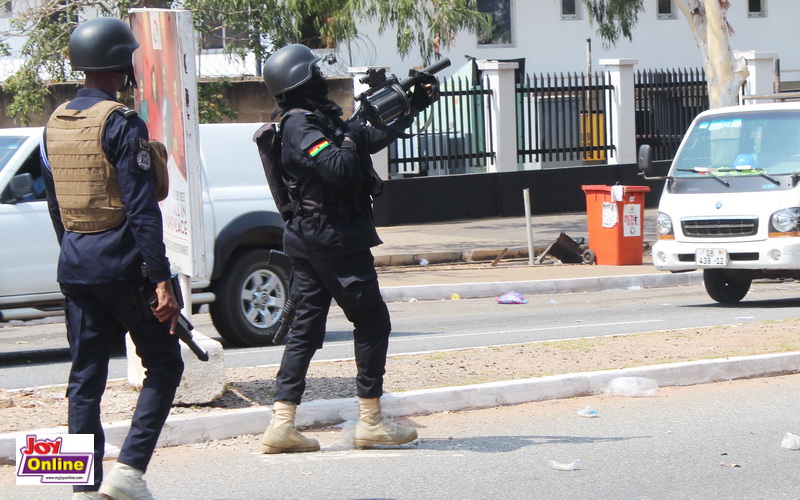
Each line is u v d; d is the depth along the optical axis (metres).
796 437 7.41
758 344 10.45
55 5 21.50
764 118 15.09
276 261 7.21
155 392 5.48
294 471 6.77
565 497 6.26
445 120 27.86
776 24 43.06
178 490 6.38
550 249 21.08
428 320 14.98
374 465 6.91
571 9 39.53
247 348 12.30
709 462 7.00
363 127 6.65
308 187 6.69
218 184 12.30
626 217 20.80
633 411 8.45
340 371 9.39
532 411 8.45
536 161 29.05
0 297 11.28
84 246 5.31
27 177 11.49
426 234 24.97
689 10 23.19
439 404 8.34
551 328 13.43
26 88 22.41
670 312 15.03
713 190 14.83
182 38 7.43
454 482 6.54
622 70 29.62
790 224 14.07
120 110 5.27
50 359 12.18
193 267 7.53
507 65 28.14
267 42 22.94
